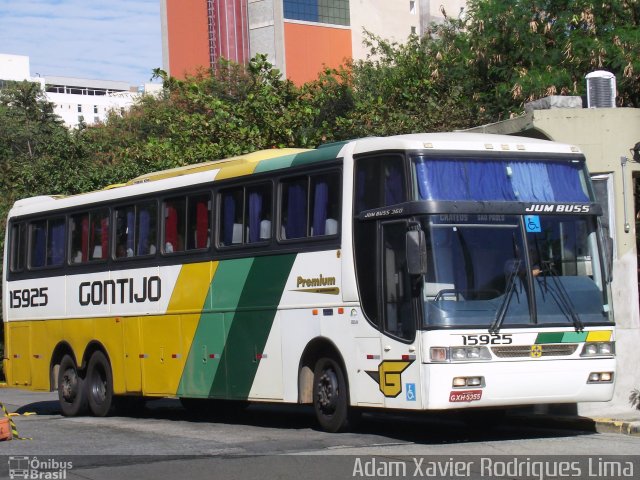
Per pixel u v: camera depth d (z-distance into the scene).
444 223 14.33
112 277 21.22
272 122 30.62
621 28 30.41
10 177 42.88
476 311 14.16
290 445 14.66
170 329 19.48
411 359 14.20
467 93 35.06
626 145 18.52
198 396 18.67
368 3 97.06
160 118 37.94
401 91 36.16
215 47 95.50
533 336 14.37
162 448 14.84
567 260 14.95
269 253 17.16
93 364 21.84
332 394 15.95
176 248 19.53
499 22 33.19
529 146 15.37
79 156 42.31
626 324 18.17
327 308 15.83
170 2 101.31
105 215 21.67
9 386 24.48
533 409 17.92
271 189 17.28
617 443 14.55
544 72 30.73
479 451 13.63
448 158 14.76
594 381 14.76
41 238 23.69
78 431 18.09
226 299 18.08
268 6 92.75
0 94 87.00
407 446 14.29
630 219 18.42
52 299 23.09
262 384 17.19
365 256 15.18
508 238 14.62
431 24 52.31
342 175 15.74
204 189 18.89
